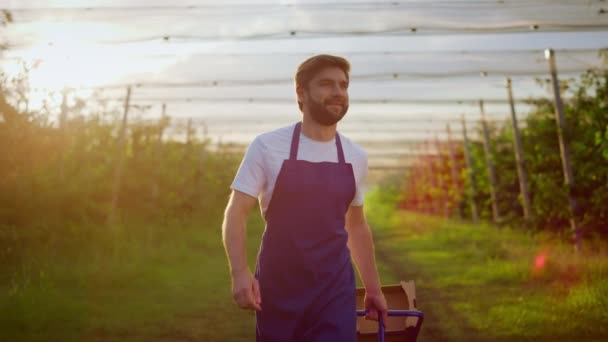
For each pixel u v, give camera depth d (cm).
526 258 1046
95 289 770
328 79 223
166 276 901
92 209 1109
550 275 905
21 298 614
